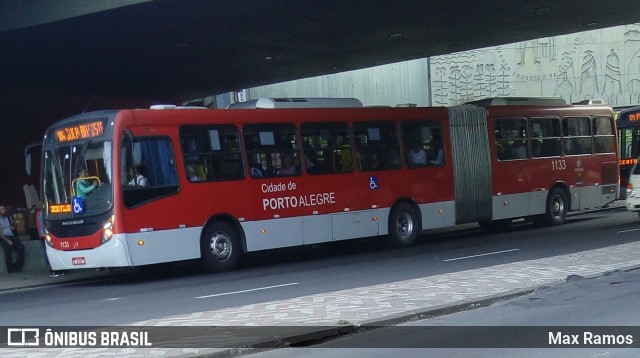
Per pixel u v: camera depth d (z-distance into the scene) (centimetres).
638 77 4519
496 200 2420
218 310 1216
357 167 2084
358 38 2408
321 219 1994
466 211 2338
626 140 3048
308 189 1977
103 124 1709
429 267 1719
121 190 1683
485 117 2416
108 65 2534
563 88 4531
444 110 2312
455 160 2316
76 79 2762
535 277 1424
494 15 2205
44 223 1791
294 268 1872
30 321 1286
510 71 4509
